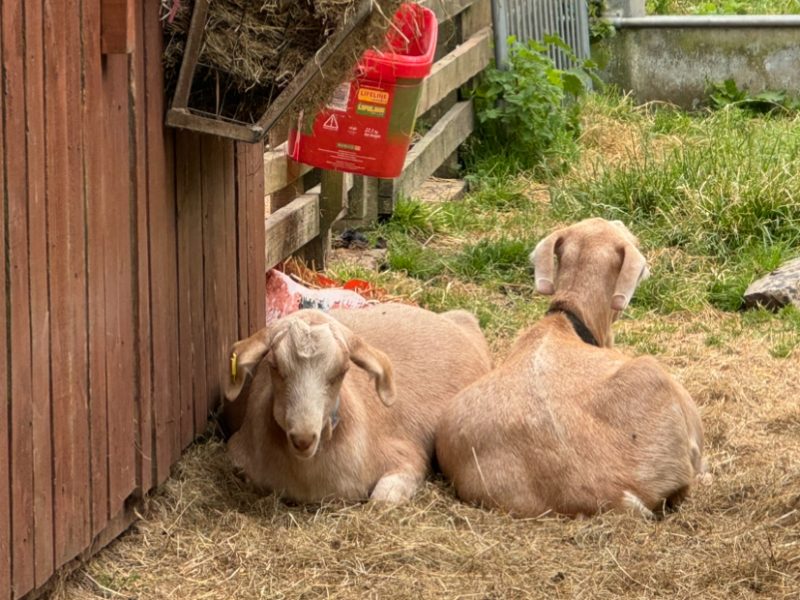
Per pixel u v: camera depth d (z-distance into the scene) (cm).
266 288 561
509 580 422
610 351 477
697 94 1044
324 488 456
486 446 457
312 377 432
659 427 454
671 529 446
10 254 375
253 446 464
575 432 452
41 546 393
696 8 1239
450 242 715
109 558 427
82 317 405
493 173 830
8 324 376
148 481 444
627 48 1051
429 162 773
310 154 580
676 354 593
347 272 644
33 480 388
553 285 487
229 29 436
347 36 436
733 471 490
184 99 439
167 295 451
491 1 863
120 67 418
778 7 1247
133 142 426
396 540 438
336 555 431
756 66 1031
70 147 396
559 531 444
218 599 413
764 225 702
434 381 496
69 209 397
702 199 719
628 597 418
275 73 441
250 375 476
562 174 838
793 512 453
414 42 582
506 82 855
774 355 593
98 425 416
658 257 684
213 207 481
